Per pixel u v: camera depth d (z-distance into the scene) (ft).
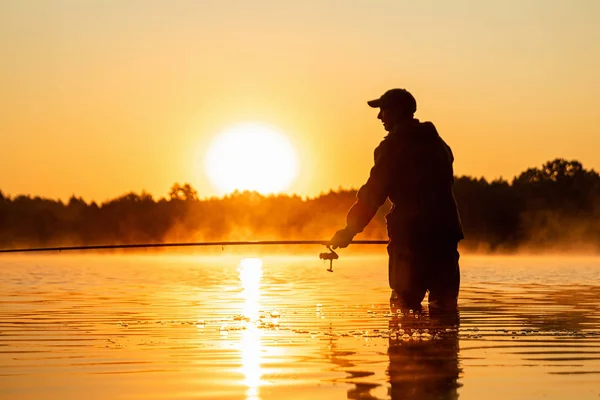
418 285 40.34
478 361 24.58
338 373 22.79
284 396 19.99
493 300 47.09
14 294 54.39
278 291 56.39
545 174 211.20
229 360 25.08
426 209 40.37
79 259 157.69
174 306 44.21
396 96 42.27
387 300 47.26
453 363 24.30
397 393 20.24
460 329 32.27
